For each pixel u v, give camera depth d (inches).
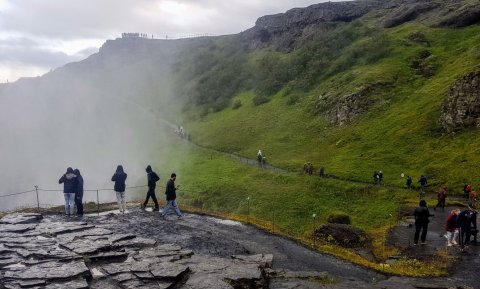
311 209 1834.4
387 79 3112.7
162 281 536.7
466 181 1670.8
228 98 4982.8
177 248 686.5
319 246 851.4
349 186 1926.7
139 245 692.7
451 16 3897.6
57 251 621.6
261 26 6742.1
